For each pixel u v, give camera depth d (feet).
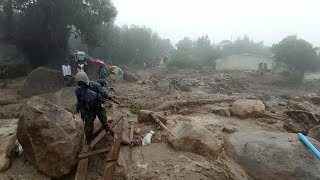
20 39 77.51
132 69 122.11
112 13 83.97
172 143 19.92
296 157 18.35
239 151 19.70
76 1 74.49
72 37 112.88
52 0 72.18
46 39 78.79
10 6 71.51
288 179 17.22
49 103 18.40
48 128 17.10
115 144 18.60
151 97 42.27
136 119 29.12
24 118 17.54
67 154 17.10
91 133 19.19
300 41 111.24
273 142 20.20
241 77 104.63
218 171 16.84
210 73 111.65
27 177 17.20
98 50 115.55
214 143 19.40
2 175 17.33
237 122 28.25
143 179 15.94
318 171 17.53
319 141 22.80
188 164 17.20
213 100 38.58
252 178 17.76
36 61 78.84
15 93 47.44
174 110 33.27
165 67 132.57
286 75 111.86
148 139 21.07
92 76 69.10
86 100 17.89
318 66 115.44
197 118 29.53
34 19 75.87
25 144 18.29
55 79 47.03
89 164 17.88
